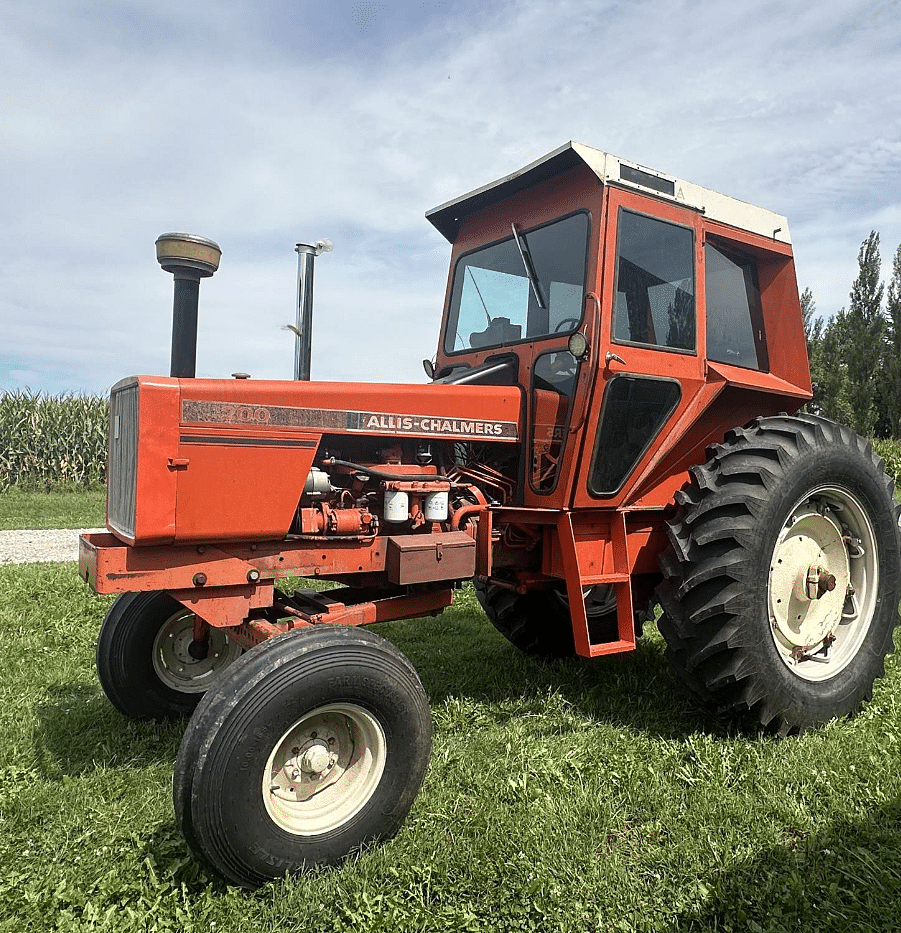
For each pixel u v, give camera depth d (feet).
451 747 10.10
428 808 8.54
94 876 7.31
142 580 8.31
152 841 7.88
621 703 11.93
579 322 10.61
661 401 11.42
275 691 7.15
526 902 6.89
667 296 11.38
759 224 12.81
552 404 11.00
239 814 6.93
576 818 8.21
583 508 10.85
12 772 9.42
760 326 13.56
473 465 11.19
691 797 8.70
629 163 10.81
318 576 10.16
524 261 11.75
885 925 6.52
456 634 16.62
